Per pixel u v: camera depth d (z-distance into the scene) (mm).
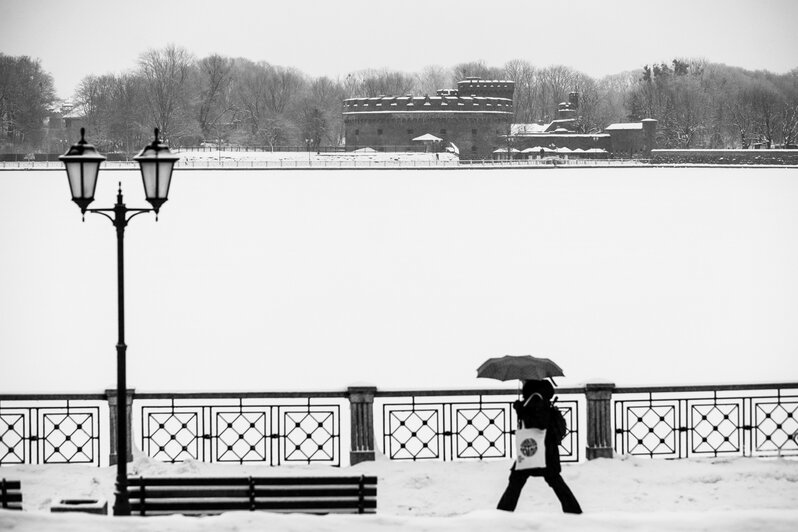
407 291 61938
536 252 80500
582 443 24797
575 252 80750
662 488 18156
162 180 16609
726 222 102625
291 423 27609
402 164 193375
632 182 157500
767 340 47312
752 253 80875
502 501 15969
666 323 52250
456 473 19078
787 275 69312
